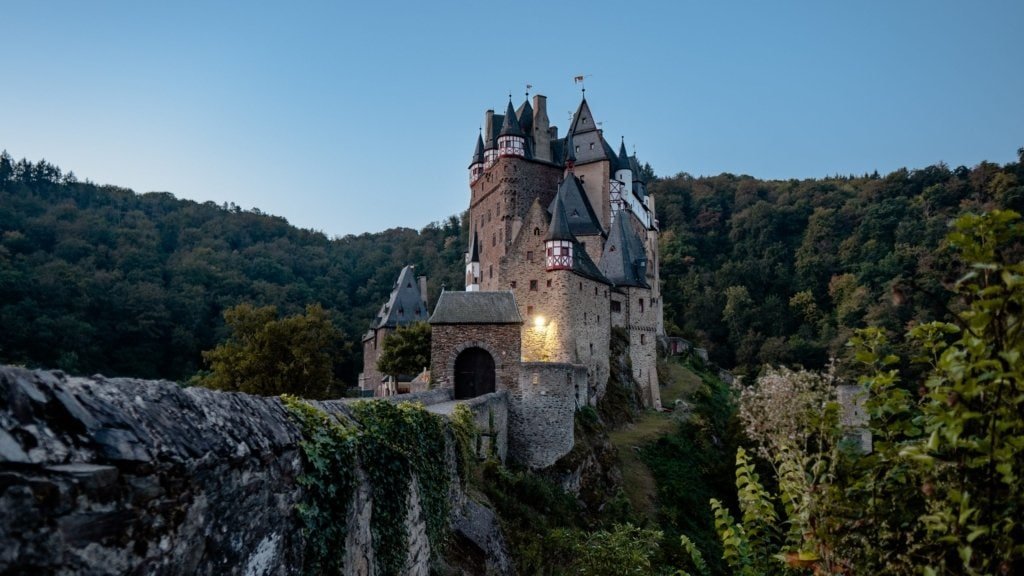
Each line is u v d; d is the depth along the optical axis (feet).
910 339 24.66
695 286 398.62
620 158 279.28
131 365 285.84
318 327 153.17
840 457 24.26
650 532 58.54
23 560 13.28
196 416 20.29
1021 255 20.39
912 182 418.10
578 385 149.48
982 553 19.34
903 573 22.09
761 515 29.07
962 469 20.01
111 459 15.62
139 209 497.05
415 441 44.55
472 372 122.42
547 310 175.83
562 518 91.25
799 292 366.02
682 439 171.12
